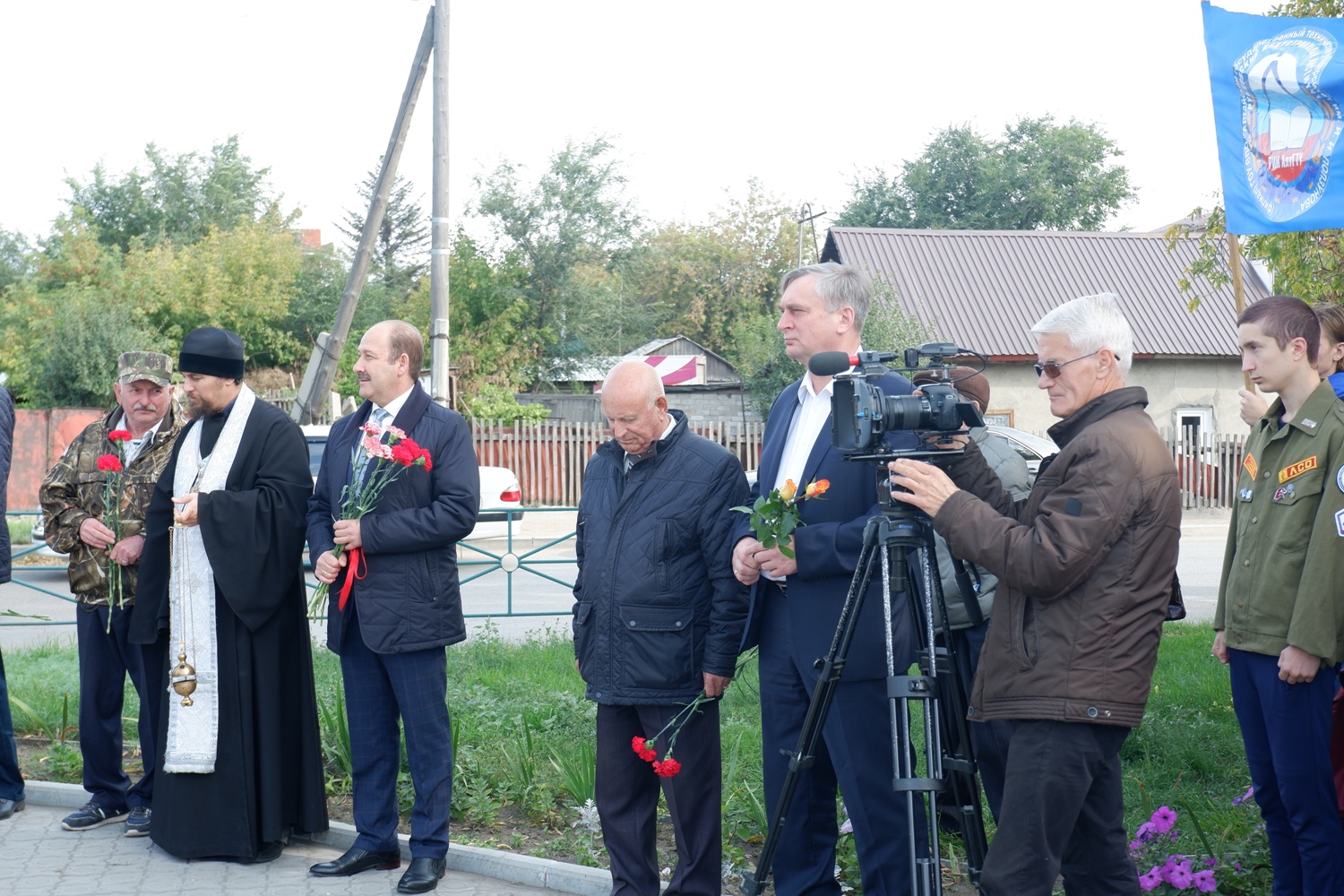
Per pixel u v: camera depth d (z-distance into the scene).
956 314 23.00
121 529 4.69
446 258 11.91
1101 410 2.96
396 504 4.25
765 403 24.11
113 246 34.31
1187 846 4.02
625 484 3.89
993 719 2.91
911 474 2.99
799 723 3.70
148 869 4.34
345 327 12.90
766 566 3.53
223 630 4.41
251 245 34.16
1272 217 4.26
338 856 4.52
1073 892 3.06
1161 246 24.98
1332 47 4.15
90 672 4.79
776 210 51.56
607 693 3.79
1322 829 3.28
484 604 10.85
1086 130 44.59
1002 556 2.84
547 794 4.90
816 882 3.76
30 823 4.89
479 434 20.16
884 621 3.33
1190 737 5.41
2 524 4.94
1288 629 3.29
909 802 3.07
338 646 4.33
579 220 32.34
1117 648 2.80
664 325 50.88
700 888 3.79
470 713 6.02
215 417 4.60
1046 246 24.80
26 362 25.91
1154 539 2.83
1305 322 3.38
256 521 4.39
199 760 4.35
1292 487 3.35
